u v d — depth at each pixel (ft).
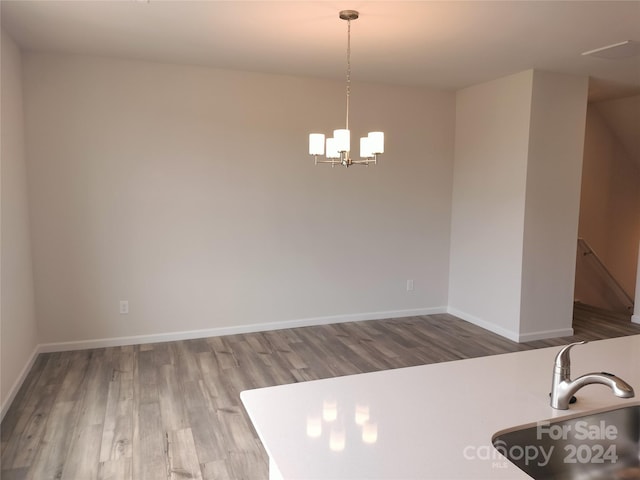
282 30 10.90
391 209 17.25
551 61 13.23
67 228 13.51
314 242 16.31
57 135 13.17
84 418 9.84
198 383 11.66
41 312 13.48
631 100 18.31
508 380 5.41
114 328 14.25
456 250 17.99
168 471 8.08
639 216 21.80
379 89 16.58
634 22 10.02
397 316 17.85
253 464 8.32
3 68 10.68
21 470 8.04
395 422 4.36
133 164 13.96
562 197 15.15
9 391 10.39
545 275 15.23
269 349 14.17
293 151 15.70
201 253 14.94
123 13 9.89
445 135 17.72
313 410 4.58
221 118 14.75
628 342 6.89
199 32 11.11
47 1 9.23
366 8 9.44
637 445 4.88
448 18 9.93
